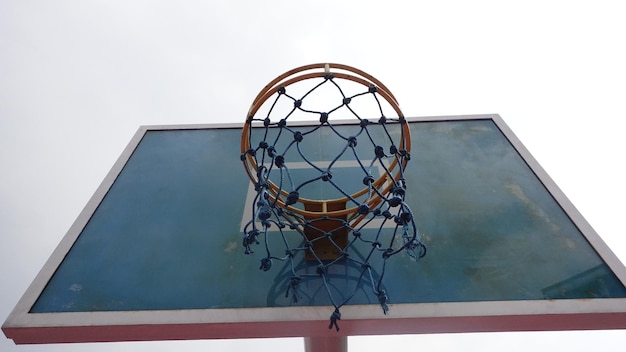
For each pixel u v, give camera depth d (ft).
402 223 3.57
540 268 4.26
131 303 3.99
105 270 4.36
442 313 3.82
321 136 6.39
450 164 5.78
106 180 5.63
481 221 4.86
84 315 3.86
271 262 4.36
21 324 3.77
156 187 5.55
